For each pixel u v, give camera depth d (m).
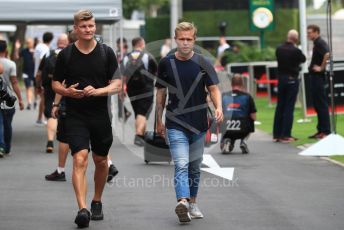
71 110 22.00
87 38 21.84
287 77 42.56
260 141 43.69
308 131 47.69
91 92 21.56
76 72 21.92
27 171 32.81
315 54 43.06
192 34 22.05
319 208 24.41
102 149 22.36
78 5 45.41
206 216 23.30
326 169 32.72
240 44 80.50
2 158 37.19
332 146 36.97
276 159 36.06
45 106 39.12
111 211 24.14
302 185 28.77
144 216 23.33
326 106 43.34
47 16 45.22
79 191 21.69
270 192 27.34
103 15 45.50
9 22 49.97
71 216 23.44
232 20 109.88
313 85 43.25
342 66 54.25
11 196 26.89
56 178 30.25
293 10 108.00
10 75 38.47
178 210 21.73
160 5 138.88
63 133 29.86
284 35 108.06
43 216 23.45
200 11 110.25
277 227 21.69
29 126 53.34
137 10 141.12
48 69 37.88
